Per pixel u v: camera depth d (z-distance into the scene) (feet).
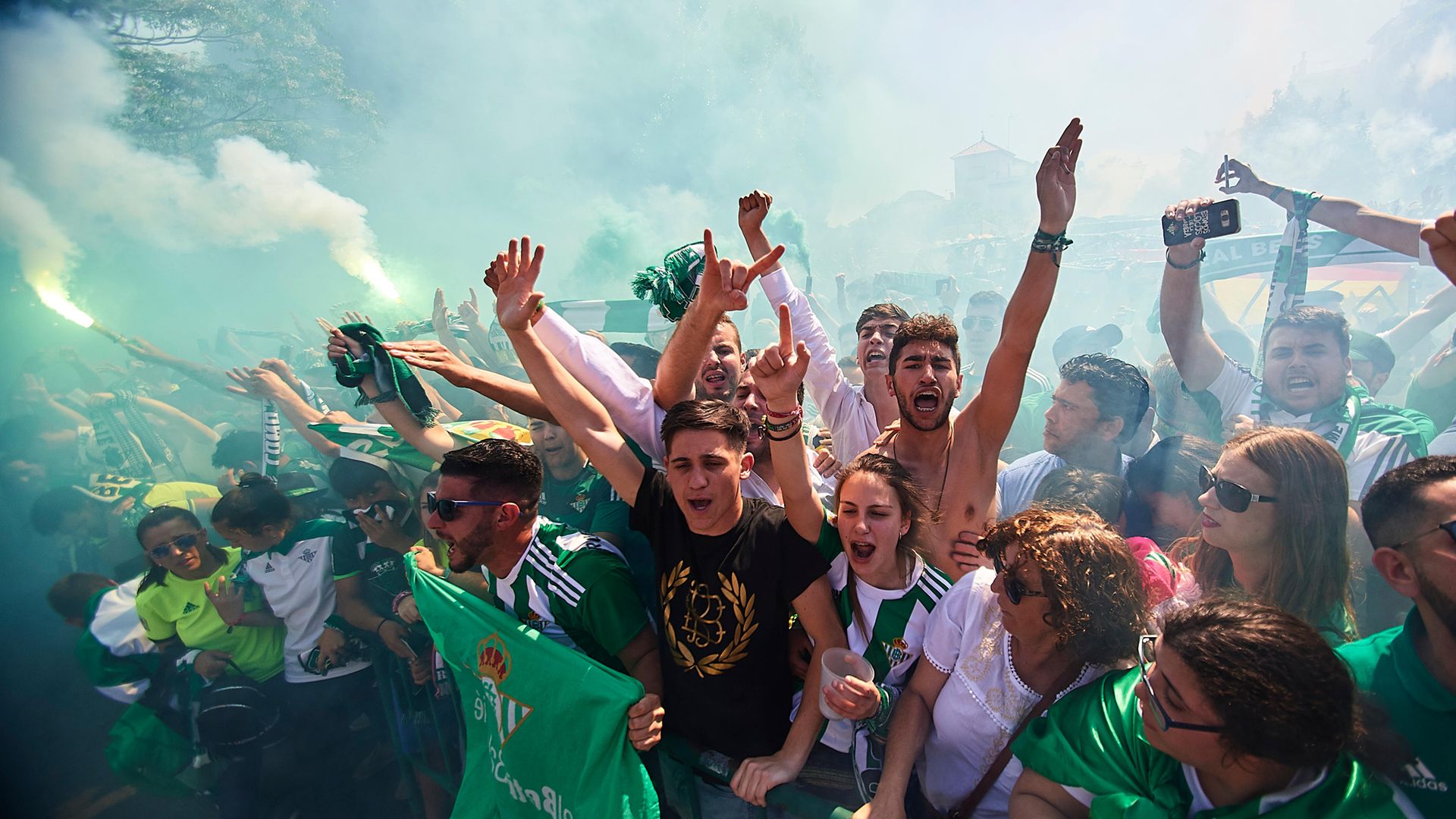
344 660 10.34
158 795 10.91
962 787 5.36
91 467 16.03
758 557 5.67
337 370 9.07
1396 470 4.48
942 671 5.50
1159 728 3.99
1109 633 4.70
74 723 12.92
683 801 6.23
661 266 7.80
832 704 5.13
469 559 6.50
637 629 6.29
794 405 5.43
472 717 7.02
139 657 10.67
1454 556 4.05
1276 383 8.57
